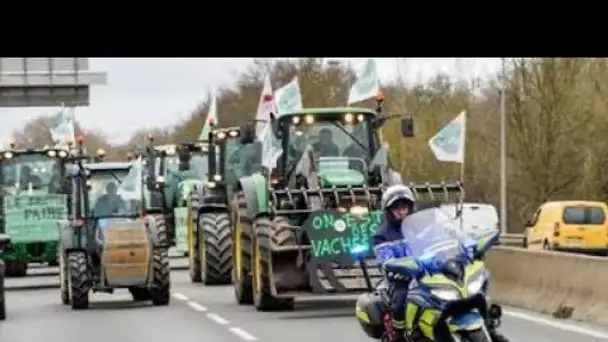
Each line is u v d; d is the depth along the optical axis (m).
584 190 54.31
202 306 23.02
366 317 11.59
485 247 10.48
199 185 31.69
